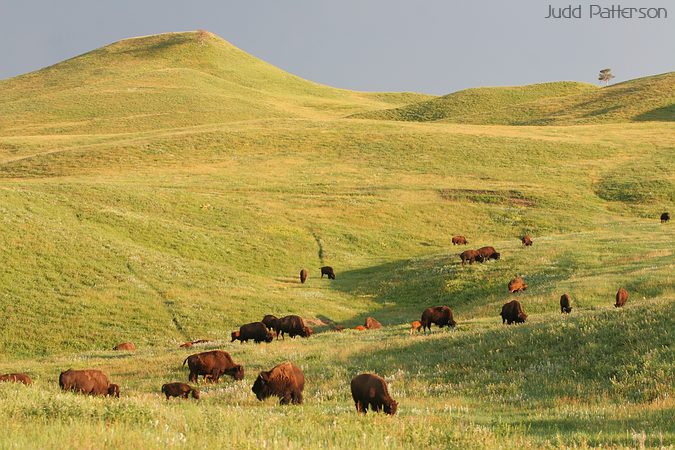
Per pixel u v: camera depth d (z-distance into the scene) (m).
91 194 170.88
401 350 58.91
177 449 21.52
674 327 45.75
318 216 182.75
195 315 103.31
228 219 172.62
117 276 114.94
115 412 28.81
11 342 88.12
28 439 21.69
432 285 121.62
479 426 29.16
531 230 175.62
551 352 48.12
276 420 29.53
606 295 88.62
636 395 37.38
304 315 109.31
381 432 26.06
